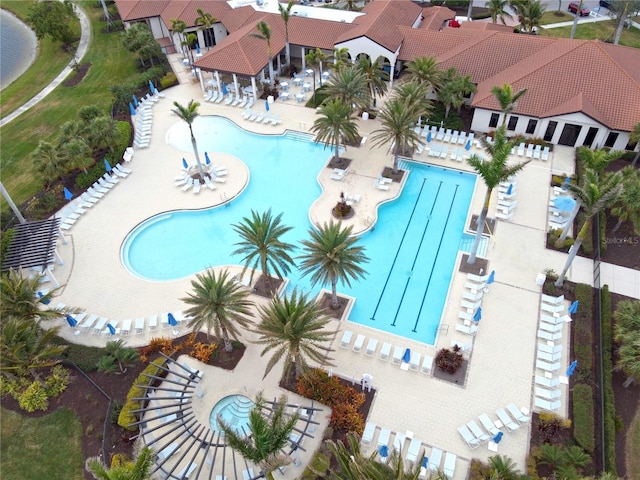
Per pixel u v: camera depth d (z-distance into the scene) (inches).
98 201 1557.6
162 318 1179.3
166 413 1003.9
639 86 1648.6
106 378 1076.5
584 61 1713.8
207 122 1945.1
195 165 1704.0
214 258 1381.6
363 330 1171.3
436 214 1498.5
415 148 1713.8
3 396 1061.8
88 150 1578.5
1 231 1428.4
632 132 1534.2
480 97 1764.3
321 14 2317.9
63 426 1000.9
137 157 1748.3
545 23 2699.3
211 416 1004.6
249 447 689.6
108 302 1244.5
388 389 1045.2
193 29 2407.7
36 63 2498.8
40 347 1019.3
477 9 2822.3
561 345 1117.1
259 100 2032.5
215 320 1000.2
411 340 1145.4
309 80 2146.9
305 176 1659.7
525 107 1705.2
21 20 3078.2
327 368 1081.4
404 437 951.0
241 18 2330.2
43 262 1254.9
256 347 1128.2
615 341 1117.1
